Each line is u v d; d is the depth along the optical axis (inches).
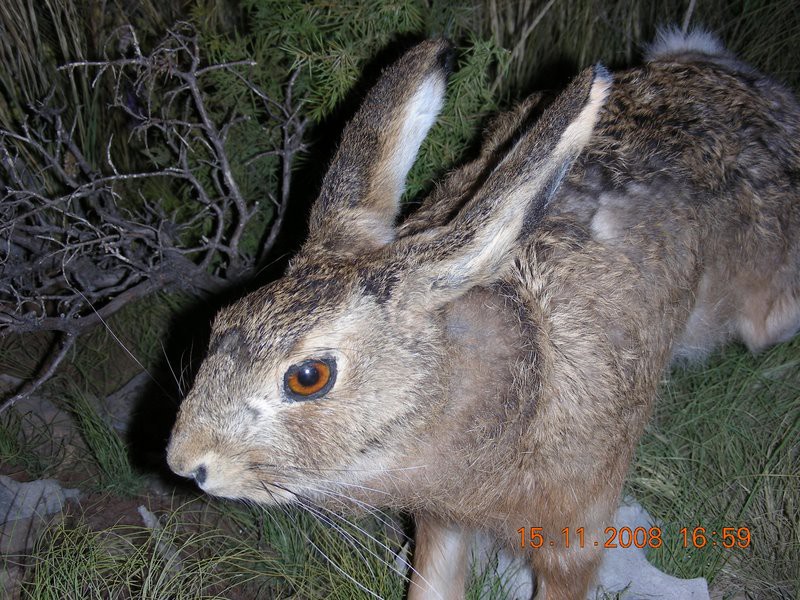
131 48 25.5
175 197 26.8
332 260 15.3
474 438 15.7
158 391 24.8
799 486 20.7
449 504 16.6
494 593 19.4
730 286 20.4
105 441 22.8
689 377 23.5
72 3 24.6
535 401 15.7
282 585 19.9
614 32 29.2
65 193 25.4
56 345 26.2
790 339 23.3
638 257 17.1
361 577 19.3
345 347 14.5
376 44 23.0
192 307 25.9
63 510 21.5
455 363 15.4
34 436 23.7
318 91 22.9
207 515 21.6
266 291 15.0
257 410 14.5
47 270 25.3
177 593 18.9
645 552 20.2
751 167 19.5
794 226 20.7
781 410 22.5
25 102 25.1
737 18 29.8
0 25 24.1
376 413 14.9
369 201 16.1
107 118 26.2
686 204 18.0
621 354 16.5
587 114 13.9
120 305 23.8
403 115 16.1
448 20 25.2
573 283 16.2
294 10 23.3
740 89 20.2
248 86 24.1
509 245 14.6
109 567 19.4
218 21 26.0
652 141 18.2
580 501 16.7
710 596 19.7
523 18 27.3
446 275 14.8
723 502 21.0
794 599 19.2
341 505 16.6
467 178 18.1
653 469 21.5
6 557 19.9
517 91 27.0
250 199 26.1
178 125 24.9
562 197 17.0
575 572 17.6
